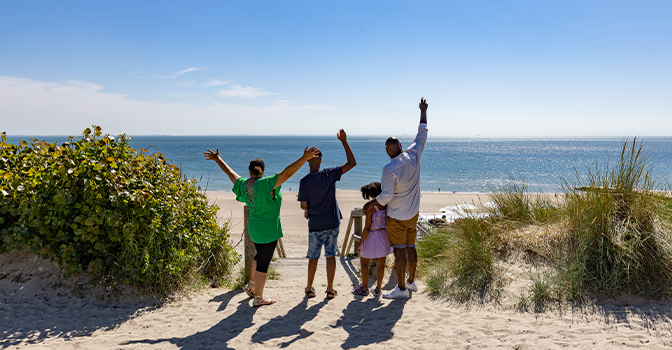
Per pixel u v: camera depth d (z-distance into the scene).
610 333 3.03
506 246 4.82
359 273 5.55
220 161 4.11
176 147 128.12
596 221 4.05
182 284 4.30
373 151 103.44
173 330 3.32
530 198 5.77
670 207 4.14
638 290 3.60
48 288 3.87
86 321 3.41
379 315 3.66
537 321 3.33
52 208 3.76
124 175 4.06
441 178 38.59
